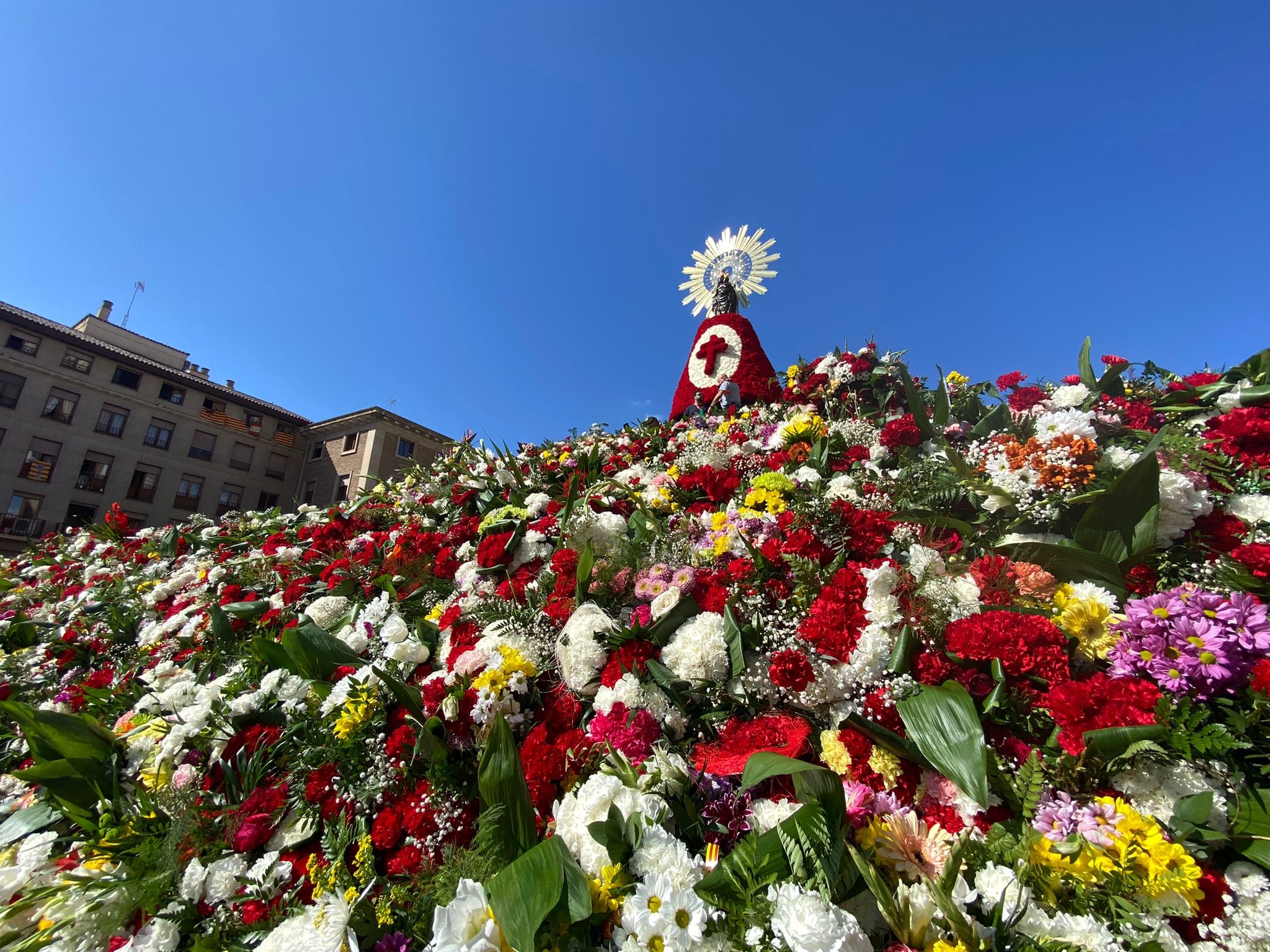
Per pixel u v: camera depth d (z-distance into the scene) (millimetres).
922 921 1133
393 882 1634
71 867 1975
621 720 1705
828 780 1263
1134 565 1938
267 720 2402
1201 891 1138
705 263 9508
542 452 6711
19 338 23094
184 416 27078
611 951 1207
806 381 5320
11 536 22250
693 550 2490
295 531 5578
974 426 3410
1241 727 1339
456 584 3299
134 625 4539
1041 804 1312
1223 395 2879
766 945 1105
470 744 1979
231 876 1807
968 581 1898
